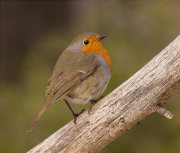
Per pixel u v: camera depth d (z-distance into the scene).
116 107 7.21
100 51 8.60
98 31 17.47
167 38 15.34
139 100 7.04
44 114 13.63
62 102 13.83
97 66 8.30
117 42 15.19
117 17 17.56
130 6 17.64
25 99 14.98
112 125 7.29
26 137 13.66
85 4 23.44
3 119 14.42
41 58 17.62
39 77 15.77
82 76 8.15
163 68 6.84
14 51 23.94
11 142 13.66
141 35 15.80
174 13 15.52
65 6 25.42
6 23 25.34
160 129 12.59
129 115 7.13
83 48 8.67
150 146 12.33
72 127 7.62
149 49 15.11
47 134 13.41
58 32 22.55
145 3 16.81
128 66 13.82
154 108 7.04
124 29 16.52
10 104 14.98
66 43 18.41
